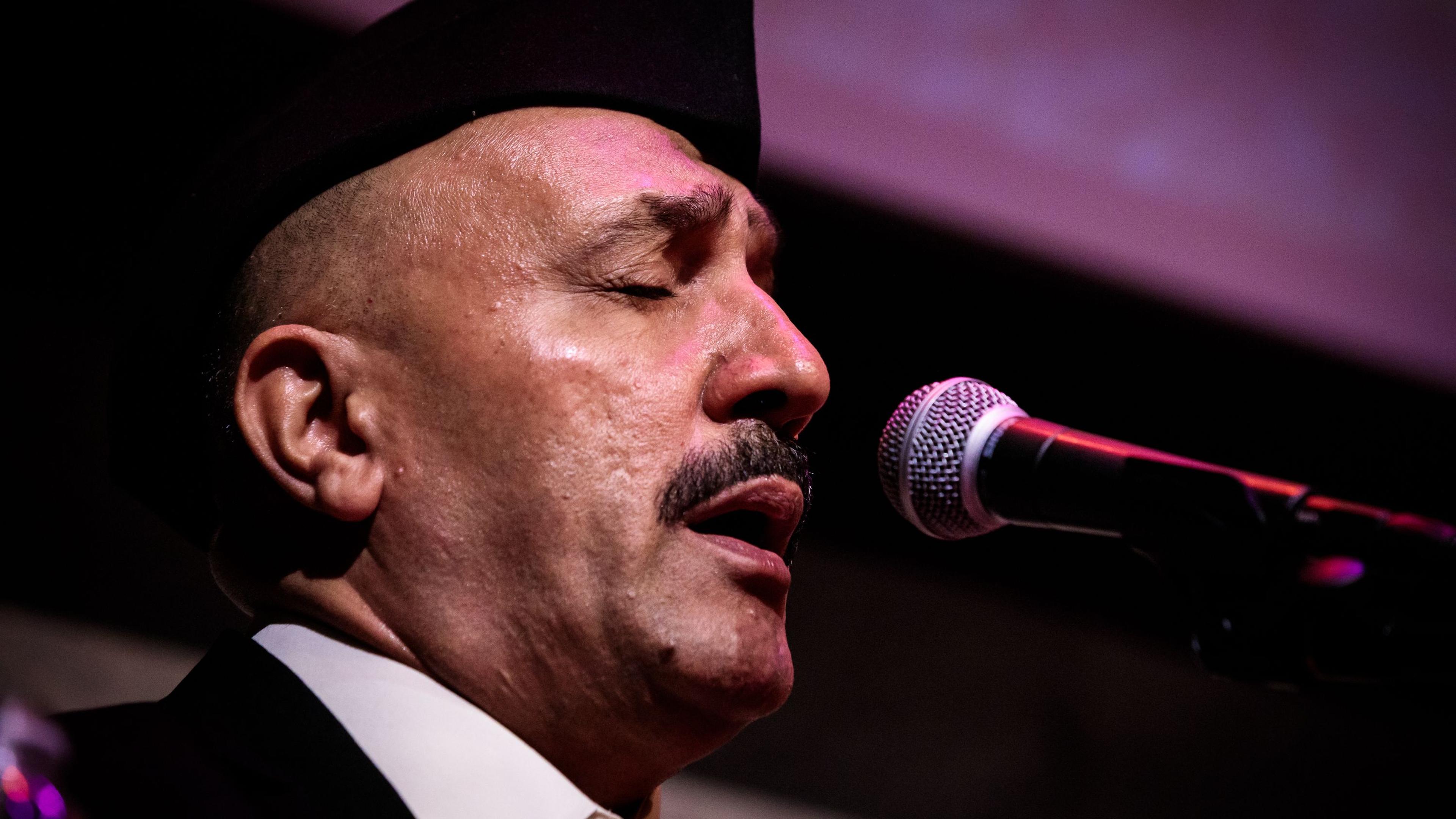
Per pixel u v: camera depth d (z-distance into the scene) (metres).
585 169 1.97
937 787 4.84
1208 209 5.01
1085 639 5.46
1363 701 5.82
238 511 1.96
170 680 3.60
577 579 1.77
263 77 3.46
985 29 4.57
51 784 1.15
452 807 1.65
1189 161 4.98
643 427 1.81
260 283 2.01
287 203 2.03
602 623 1.76
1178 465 1.69
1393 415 5.48
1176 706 5.52
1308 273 5.20
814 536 5.10
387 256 1.93
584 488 1.79
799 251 4.42
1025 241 4.61
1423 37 5.49
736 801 4.45
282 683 1.71
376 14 3.51
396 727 1.71
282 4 3.39
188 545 3.78
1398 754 5.84
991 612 5.35
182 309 2.08
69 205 3.56
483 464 1.81
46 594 3.53
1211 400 5.27
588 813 1.68
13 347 3.65
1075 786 5.13
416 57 2.08
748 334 1.93
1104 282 4.78
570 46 2.11
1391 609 1.54
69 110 3.39
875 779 4.73
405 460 1.84
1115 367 5.04
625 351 1.86
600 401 1.82
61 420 3.68
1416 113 5.47
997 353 4.88
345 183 2.01
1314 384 5.31
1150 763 5.32
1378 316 5.34
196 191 2.11
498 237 1.91
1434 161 5.51
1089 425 5.23
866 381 4.79
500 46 2.09
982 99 4.56
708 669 1.74
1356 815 5.63
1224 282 5.02
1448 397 5.47
